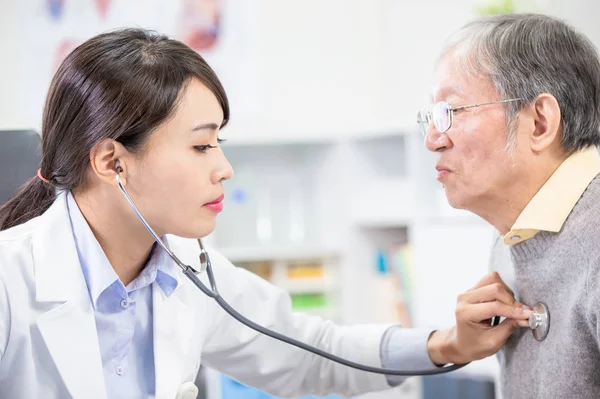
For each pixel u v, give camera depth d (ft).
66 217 3.54
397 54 10.33
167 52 3.38
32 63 10.76
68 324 3.34
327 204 9.96
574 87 3.56
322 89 10.58
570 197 3.51
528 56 3.55
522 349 3.76
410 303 9.25
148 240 3.60
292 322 4.44
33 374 3.31
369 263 9.77
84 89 3.34
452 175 3.76
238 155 10.36
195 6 10.73
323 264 9.85
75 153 3.40
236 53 10.69
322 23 10.59
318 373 4.44
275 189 10.20
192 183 3.38
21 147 4.35
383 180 9.41
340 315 9.73
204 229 3.49
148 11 10.75
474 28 3.76
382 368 4.22
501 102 3.57
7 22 10.75
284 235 10.14
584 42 3.67
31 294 3.35
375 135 9.14
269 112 10.64
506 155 3.59
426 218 8.61
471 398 7.68
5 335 3.27
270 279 9.77
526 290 3.75
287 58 10.64
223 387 8.72
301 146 10.27
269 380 4.39
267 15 10.66
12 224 3.84
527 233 3.59
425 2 10.16
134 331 3.69
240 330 4.26
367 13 10.48
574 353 3.37
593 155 3.66
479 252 7.98
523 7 7.80
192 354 3.84
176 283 3.78
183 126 3.34
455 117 3.68
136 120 3.27
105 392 3.36
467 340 3.89
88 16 10.75
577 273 3.39
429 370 4.09
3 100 10.75
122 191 3.32
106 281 3.47
